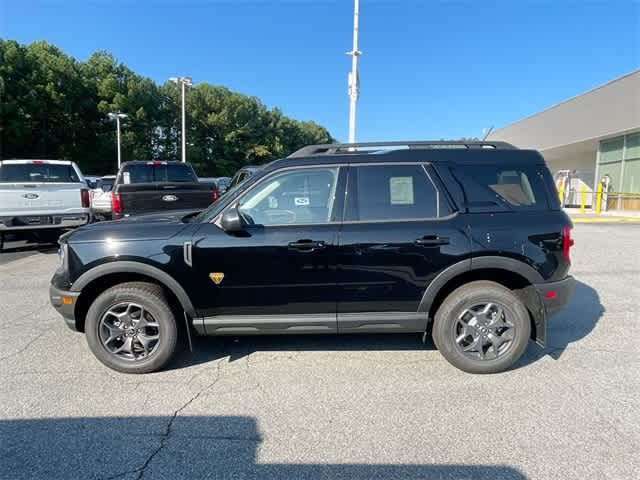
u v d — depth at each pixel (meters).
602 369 3.53
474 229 3.38
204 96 56.12
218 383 3.35
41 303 5.33
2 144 33.78
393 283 3.40
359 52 13.05
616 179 18.98
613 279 6.40
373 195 3.47
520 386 3.26
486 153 3.56
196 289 3.41
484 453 2.48
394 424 2.78
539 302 3.43
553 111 23.95
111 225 3.62
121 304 3.46
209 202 8.27
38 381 3.37
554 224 3.44
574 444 2.55
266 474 2.33
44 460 2.43
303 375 3.48
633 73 17.22
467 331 3.46
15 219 8.09
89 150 40.94
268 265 3.38
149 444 2.58
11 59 34.50
